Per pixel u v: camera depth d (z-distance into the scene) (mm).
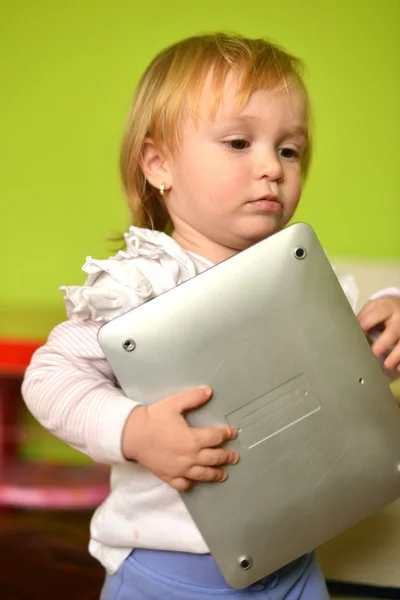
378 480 740
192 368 715
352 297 969
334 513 733
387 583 975
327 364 728
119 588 830
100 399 736
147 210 965
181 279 838
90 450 732
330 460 729
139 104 943
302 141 875
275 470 720
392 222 1894
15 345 1513
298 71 953
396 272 1218
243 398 716
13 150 2006
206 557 793
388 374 853
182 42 953
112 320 724
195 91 859
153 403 719
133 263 836
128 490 818
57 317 1863
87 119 1983
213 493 715
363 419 734
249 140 847
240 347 716
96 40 1973
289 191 856
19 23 1995
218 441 702
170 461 699
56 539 1593
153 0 1954
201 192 852
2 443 1889
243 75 848
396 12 1884
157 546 799
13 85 1999
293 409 722
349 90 1892
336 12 1896
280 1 1909
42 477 1757
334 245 1902
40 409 763
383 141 1890
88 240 1988
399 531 982
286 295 722
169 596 804
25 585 1358
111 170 1976
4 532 1630
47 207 2000
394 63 1885
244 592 800
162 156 912
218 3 1932
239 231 845
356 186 1895
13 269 2012
